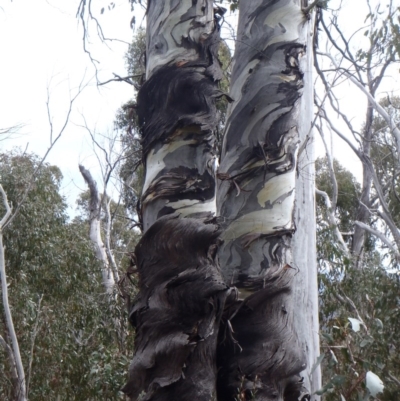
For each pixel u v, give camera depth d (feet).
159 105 10.28
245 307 10.09
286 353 10.00
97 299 33.88
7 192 34.83
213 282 8.93
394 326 25.34
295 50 11.93
